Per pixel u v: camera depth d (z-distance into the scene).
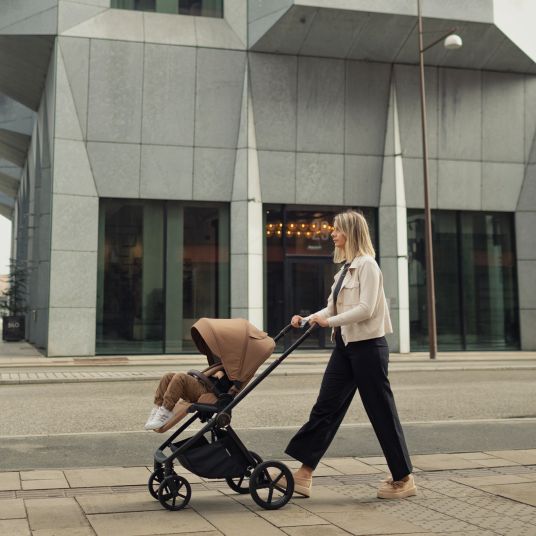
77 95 18.62
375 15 18.94
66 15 18.62
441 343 21.27
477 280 21.72
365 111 20.64
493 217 22.02
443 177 21.20
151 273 19.33
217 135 19.56
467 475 5.23
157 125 19.16
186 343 19.47
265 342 4.57
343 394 4.71
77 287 18.47
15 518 3.92
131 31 19.05
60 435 7.09
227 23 19.98
